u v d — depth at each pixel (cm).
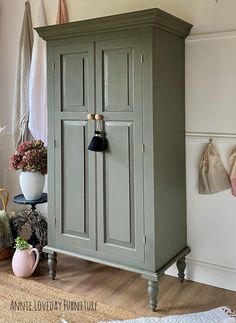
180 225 271
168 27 239
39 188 304
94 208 258
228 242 267
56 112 269
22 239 300
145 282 280
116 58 239
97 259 259
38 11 330
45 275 290
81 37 251
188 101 271
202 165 267
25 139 342
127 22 229
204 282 278
